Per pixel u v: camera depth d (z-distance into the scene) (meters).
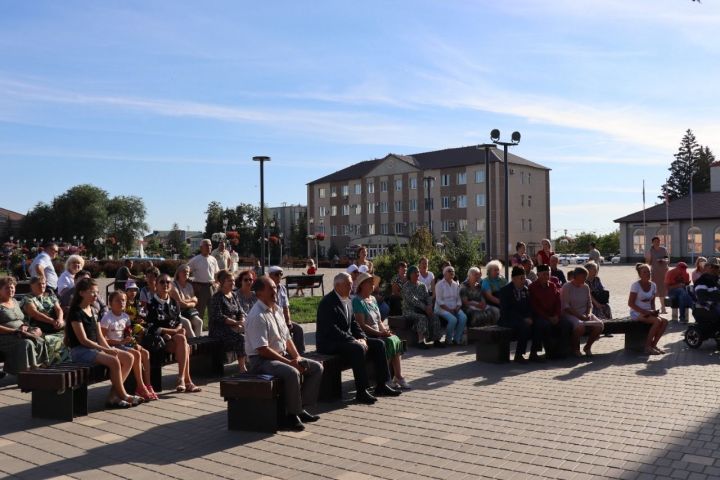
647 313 12.13
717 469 5.71
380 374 8.92
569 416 7.59
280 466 5.98
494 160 80.69
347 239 98.00
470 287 14.11
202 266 14.55
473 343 13.80
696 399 8.38
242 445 6.66
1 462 6.19
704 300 12.52
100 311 10.59
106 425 7.50
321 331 8.74
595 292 14.35
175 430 7.27
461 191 84.25
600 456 6.10
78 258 12.21
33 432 7.23
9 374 10.18
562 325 11.77
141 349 8.91
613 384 9.43
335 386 8.66
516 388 9.26
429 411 7.97
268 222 101.62
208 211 116.69
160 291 9.65
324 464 6.01
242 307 10.95
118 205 117.00
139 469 5.95
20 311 10.20
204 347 10.03
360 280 9.60
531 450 6.32
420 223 88.31
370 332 9.30
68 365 8.12
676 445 6.41
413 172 89.00
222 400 8.80
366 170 96.38
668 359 11.55
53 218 109.00
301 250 106.12
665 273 18.58
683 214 68.44
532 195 85.00
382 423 7.44
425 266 15.44
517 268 11.85
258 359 7.48
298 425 7.20
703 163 101.06
